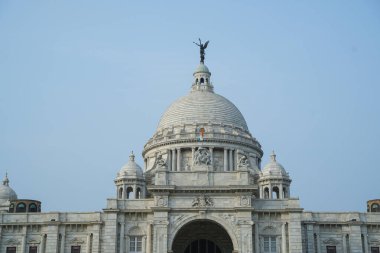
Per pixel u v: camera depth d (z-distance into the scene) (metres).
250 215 88.00
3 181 122.31
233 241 86.88
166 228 87.38
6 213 97.62
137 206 92.75
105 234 90.19
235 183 90.81
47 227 95.75
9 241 96.25
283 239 89.06
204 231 97.50
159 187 89.00
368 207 107.00
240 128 125.38
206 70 138.00
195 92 131.62
